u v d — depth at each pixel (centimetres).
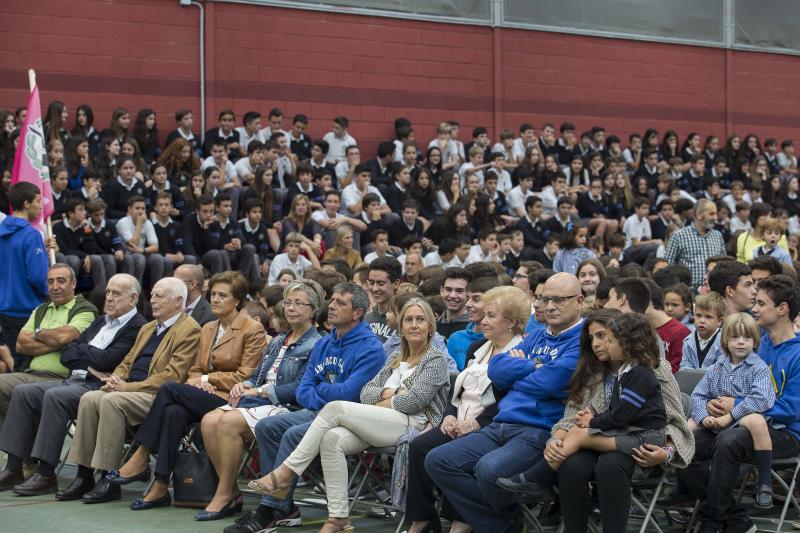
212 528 732
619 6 1948
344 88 1738
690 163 1861
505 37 1856
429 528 699
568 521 630
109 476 802
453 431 690
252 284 1223
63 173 1314
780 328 725
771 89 2078
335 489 705
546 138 1791
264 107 1684
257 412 779
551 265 1477
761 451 668
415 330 733
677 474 703
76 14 1570
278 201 1476
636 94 1961
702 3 2022
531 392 671
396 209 1546
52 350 924
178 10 1630
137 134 1530
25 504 810
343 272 1088
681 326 849
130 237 1308
